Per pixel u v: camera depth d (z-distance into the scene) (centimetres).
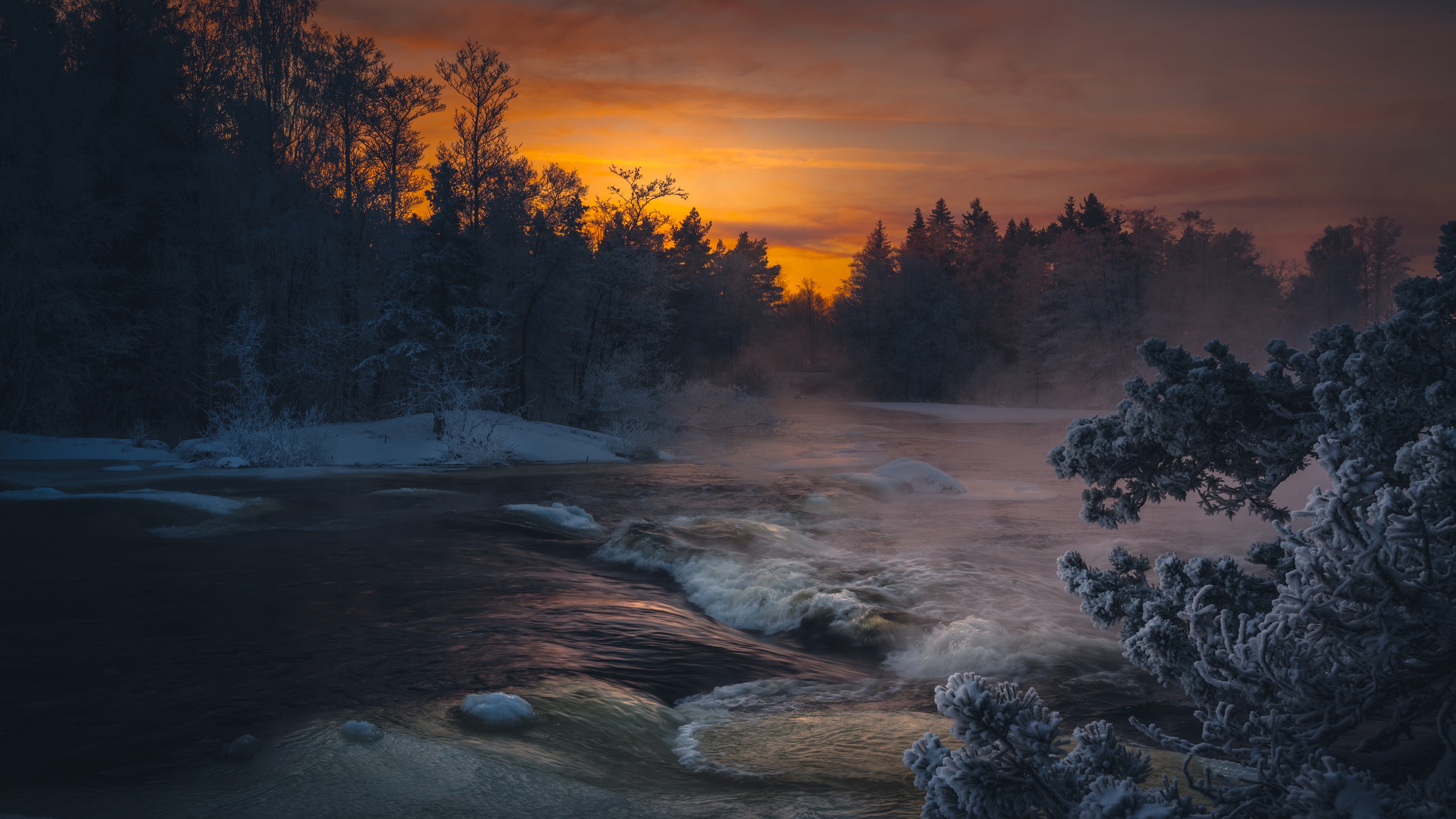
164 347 3644
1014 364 9506
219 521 1584
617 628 917
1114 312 8169
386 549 1352
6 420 3150
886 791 508
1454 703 301
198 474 2377
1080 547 1455
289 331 3722
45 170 3198
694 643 882
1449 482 275
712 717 679
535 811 462
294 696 647
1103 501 500
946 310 9431
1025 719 309
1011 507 1953
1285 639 315
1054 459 486
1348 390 378
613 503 2008
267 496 1933
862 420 5884
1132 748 615
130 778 491
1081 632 953
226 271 3534
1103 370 8044
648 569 1291
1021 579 1199
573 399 4050
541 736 580
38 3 3475
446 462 2798
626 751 576
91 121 3378
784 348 13050
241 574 1137
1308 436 416
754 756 579
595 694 674
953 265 10850
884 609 1020
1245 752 321
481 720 592
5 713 607
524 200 4059
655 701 694
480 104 4069
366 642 814
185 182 3634
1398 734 325
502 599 1030
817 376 10950
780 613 1036
